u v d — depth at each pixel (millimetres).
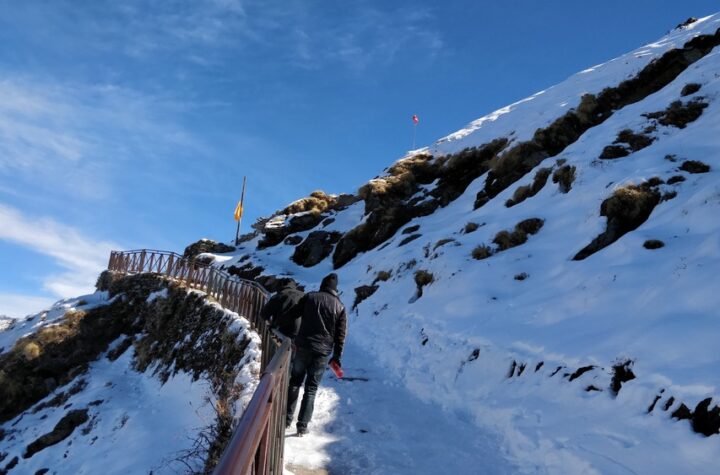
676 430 4961
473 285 11242
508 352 8008
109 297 24422
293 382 6195
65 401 17469
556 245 11625
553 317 8516
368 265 18750
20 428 16781
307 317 6184
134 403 15367
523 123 21953
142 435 12102
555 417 6199
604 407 5910
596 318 7730
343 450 5863
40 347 20000
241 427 2088
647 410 5445
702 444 4637
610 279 8523
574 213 12500
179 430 10812
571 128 19047
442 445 6234
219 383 10641
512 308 9617
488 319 9578
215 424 7988
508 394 7289
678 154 12117
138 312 22219
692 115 14102
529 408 6621
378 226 21812
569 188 13969
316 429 6504
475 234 14516
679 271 7531
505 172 18953
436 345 9859
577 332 7578
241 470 1727
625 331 6820
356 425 6715
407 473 5363
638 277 8156
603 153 14086
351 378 9172
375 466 5484
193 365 14273
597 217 11164
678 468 4559
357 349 11789
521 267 11273
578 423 5836
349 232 22672
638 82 19719
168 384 15062
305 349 6094
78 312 21969
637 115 15477
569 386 6590
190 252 32719
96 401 16094
